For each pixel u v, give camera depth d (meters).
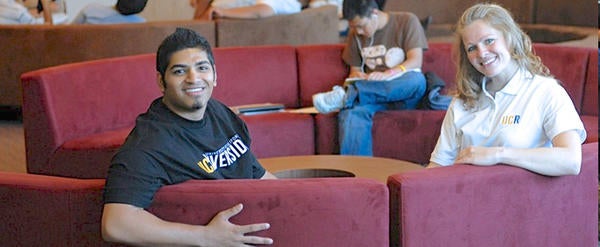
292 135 4.74
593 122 4.39
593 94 4.61
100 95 4.50
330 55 5.29
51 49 6.04
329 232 2.12
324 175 3.68
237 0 6.60
